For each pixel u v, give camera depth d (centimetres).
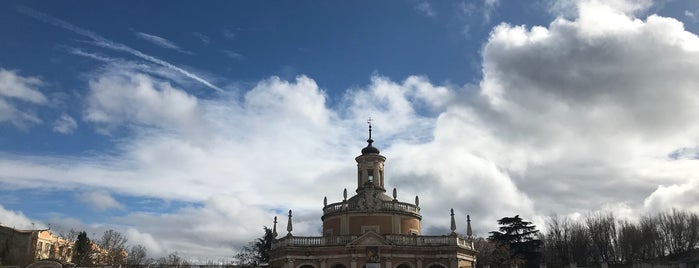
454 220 7112
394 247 6856
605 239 10994
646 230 11056
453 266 6881
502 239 9331
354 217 7288
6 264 8594
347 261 6856
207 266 8188
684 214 11494
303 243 7012
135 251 12500
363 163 8069
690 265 7762
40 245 10494
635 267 8062
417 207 7694
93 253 10406
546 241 11712
